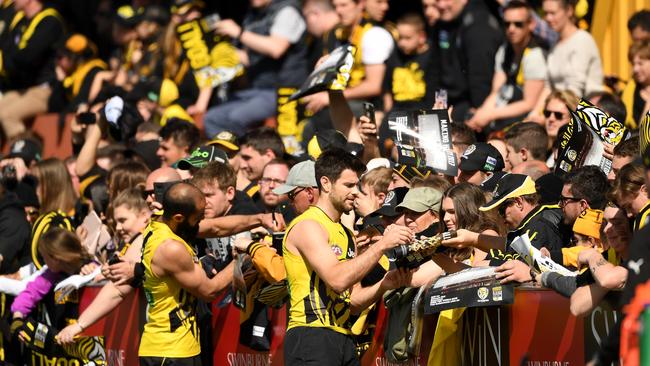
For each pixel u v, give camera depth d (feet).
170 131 98.43
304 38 113.91
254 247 69.51
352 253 66.74
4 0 144.56
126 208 82.12
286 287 70.13
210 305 78.38
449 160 73.10
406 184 75.36
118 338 83.56
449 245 62.85
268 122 116.67
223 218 74.59
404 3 123.65
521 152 81.41
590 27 113.50
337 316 65.82
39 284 87.35
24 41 139.33
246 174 89.71
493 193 67.31
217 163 78.48
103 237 90.68
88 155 103.91
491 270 61.11
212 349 78.18
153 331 73.20
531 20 100.58
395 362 66.74
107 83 128.98
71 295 86.33
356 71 106.42
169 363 72.59
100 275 83.97
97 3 159.12
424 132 74.02
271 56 115.55
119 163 90.33
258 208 82.74
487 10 103.60
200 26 121.39
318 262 64.03
